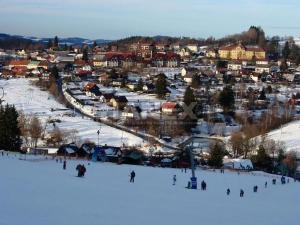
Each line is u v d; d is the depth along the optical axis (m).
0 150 160.50
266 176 171.88
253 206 100.88
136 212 75.19
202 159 196.12
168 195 99.81
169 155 190.88
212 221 76.06
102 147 175.50
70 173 112.19
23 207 66.81
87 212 69.38
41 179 96.25
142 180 119.56
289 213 95.75
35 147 192.62
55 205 71.25
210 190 118.81
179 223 70.75
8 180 89.62
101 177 114.38
